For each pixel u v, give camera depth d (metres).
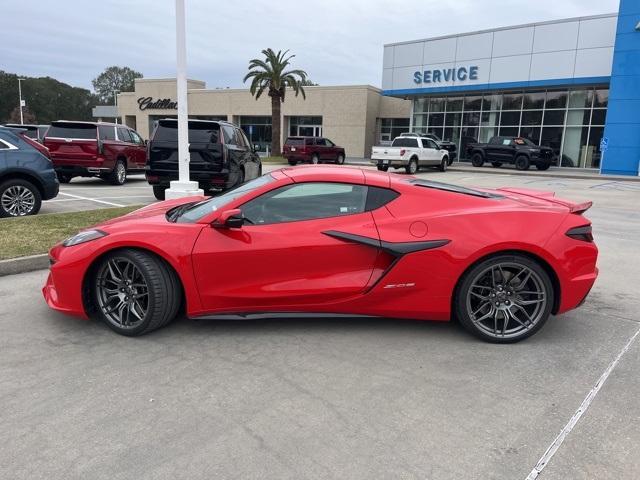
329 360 3.71
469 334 4.22
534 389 3.33
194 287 3.97
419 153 25.41
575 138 29.08
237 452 2.64
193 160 10.98
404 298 4.02
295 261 3.97
